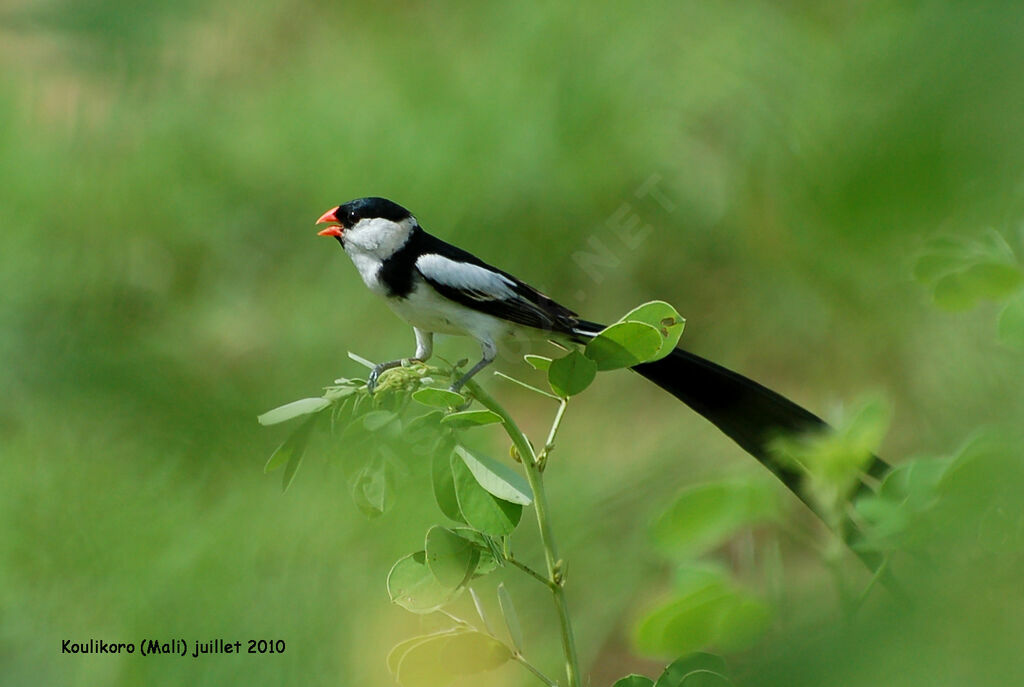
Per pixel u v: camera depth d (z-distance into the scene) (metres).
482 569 3.57
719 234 9.30
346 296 10.74
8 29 4.69
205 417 7.80
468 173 10.38
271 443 7.75
